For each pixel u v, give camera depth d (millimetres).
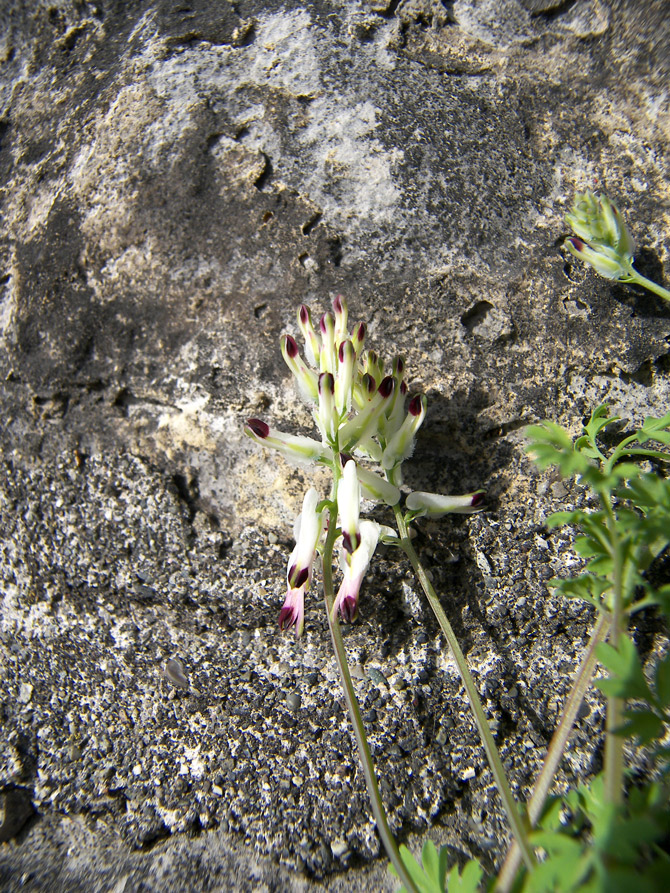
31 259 119
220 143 117
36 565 119
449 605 111
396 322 109
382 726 110
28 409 117
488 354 110
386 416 98
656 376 112
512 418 110
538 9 130
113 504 113
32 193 126
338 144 116
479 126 120
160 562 113
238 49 127
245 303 110
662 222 117
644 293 113
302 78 122
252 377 109
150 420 113
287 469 110
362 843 107
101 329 113
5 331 119
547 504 109
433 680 111
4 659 123
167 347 111
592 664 91
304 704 111
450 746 110
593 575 99
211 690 114
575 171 119
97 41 140
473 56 128
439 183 114
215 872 107
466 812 109
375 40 127
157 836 112
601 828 69
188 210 113
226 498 112
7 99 142
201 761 113
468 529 110
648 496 83
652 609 111
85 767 117
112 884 106
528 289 111
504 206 114
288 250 111
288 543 110
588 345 111
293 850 108
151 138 119
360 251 110
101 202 117
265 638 112
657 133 123
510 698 110
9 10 146
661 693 75
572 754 109
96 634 117
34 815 117
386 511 110
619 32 128
